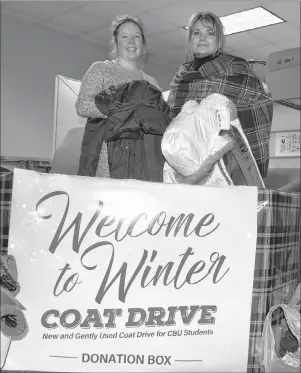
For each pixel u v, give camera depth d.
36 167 1.14
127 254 0.62
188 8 1.19
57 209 0.62
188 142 0.68
